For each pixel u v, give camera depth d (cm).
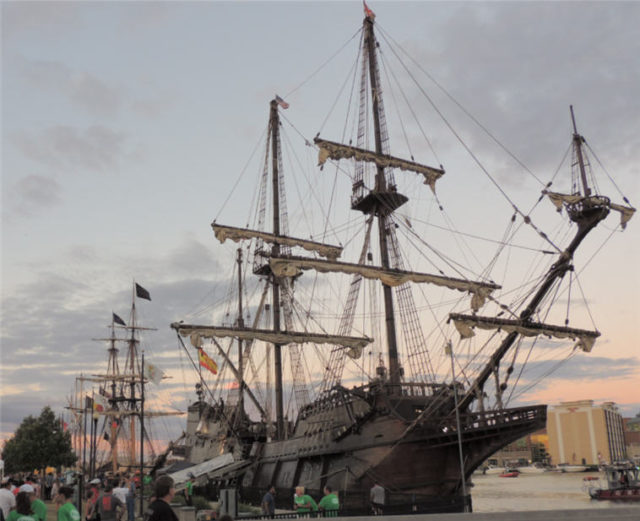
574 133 3916
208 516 2808
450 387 3759
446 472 3744
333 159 5209
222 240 6225
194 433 7106
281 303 6400
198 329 4800
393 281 4716
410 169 5362
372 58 5594
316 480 4194
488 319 3731
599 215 3681
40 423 8088
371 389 3900
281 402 5769
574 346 3922
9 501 1702
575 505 5931
